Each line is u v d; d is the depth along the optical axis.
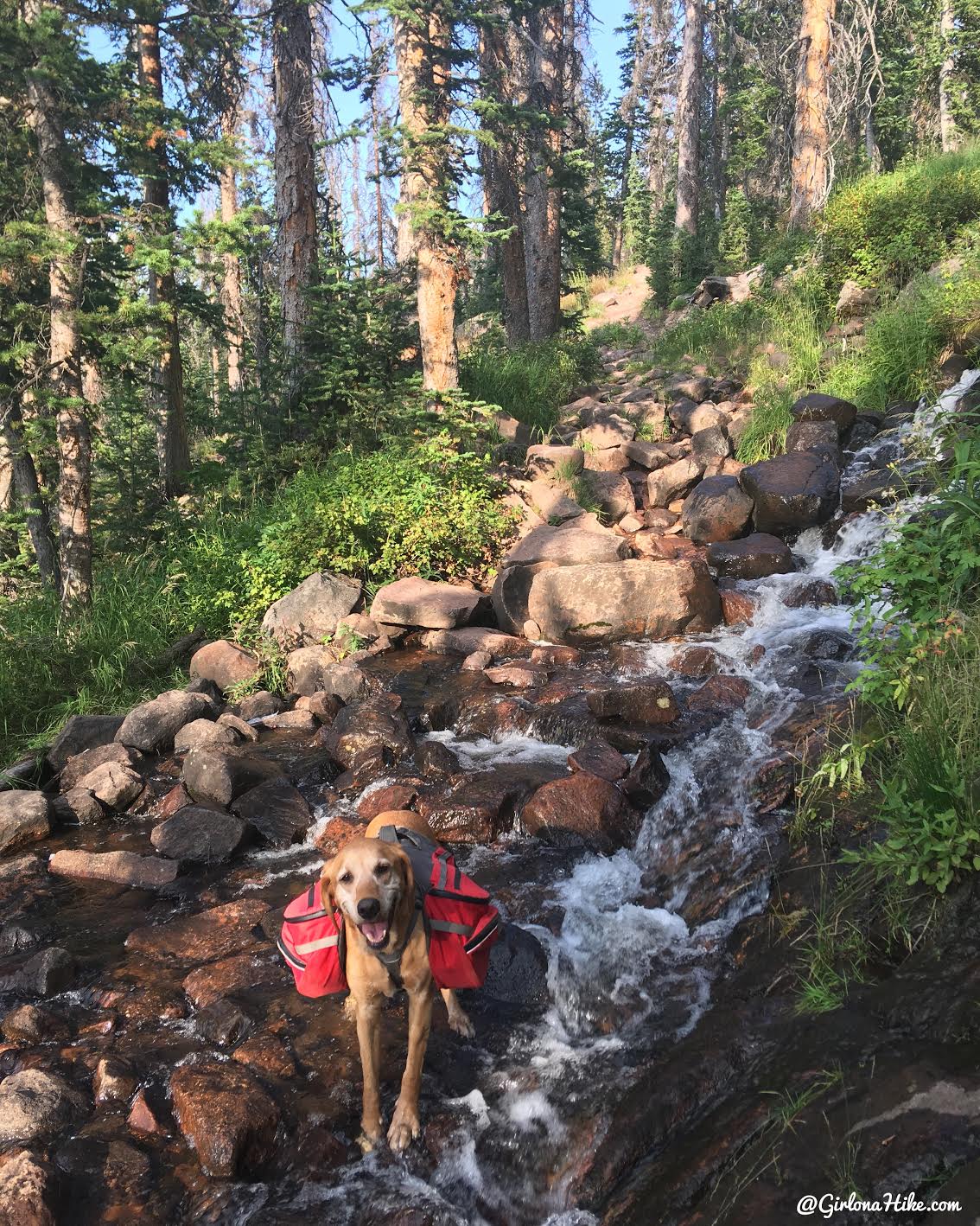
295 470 13.16
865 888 4.13
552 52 19.25
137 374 13.86
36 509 12.19
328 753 6.69
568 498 10.70
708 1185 2.94
